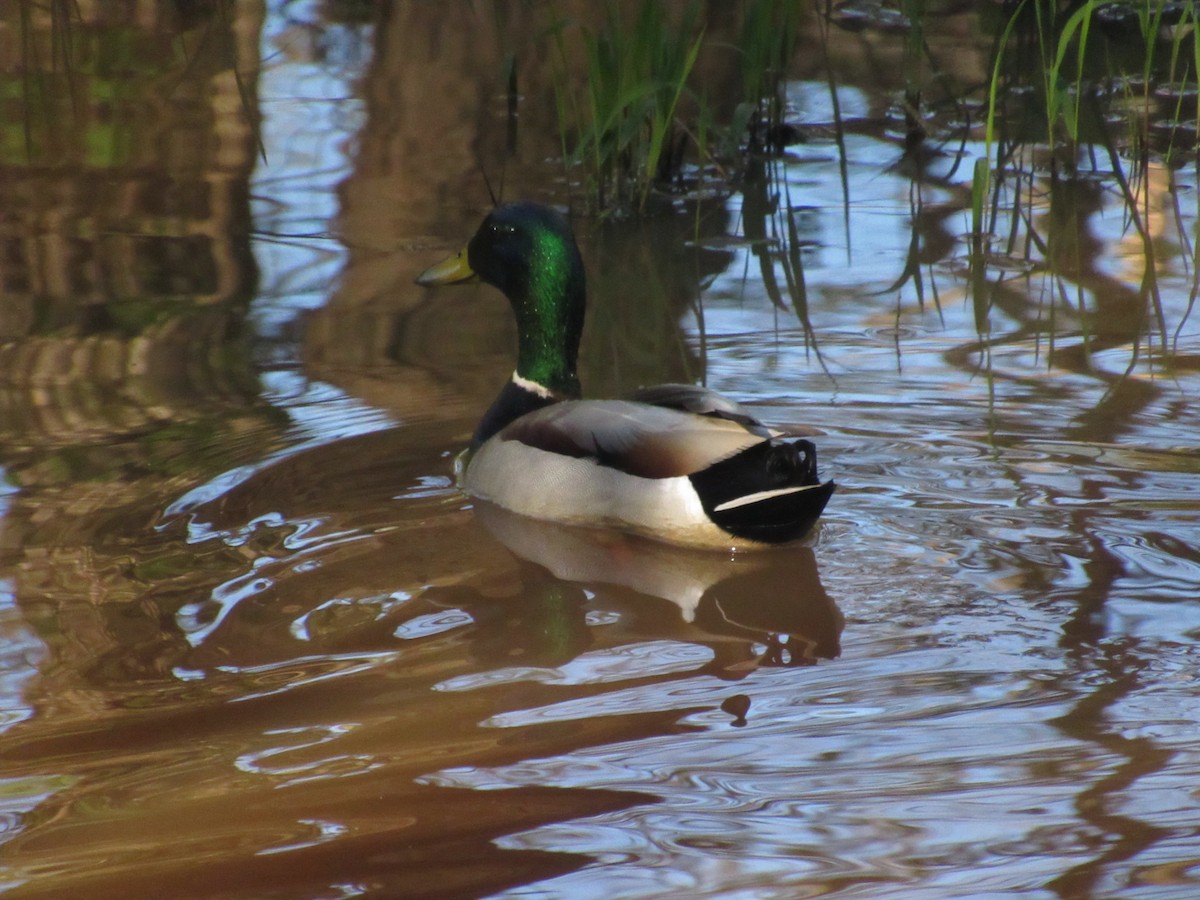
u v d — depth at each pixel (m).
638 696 7.32
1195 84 19.31
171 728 7.01
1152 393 11.21
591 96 15.66
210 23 21.55
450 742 6.86
